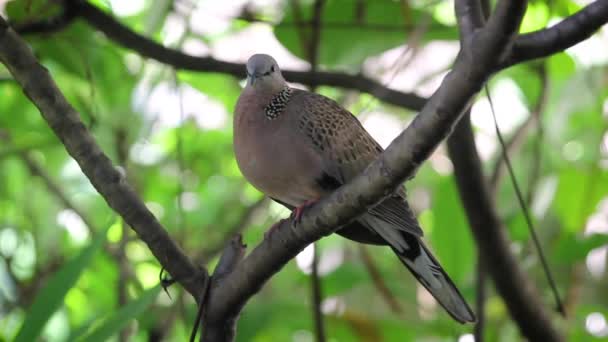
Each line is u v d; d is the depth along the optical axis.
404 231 7.98
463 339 9.62
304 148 8.18
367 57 9.65
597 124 11.68
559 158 11.74
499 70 5.26
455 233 9.41
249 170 8.36
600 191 10.96
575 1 10.63
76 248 12.63
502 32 4.93
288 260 6.31
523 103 11.55
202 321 6.61
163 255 6.45
